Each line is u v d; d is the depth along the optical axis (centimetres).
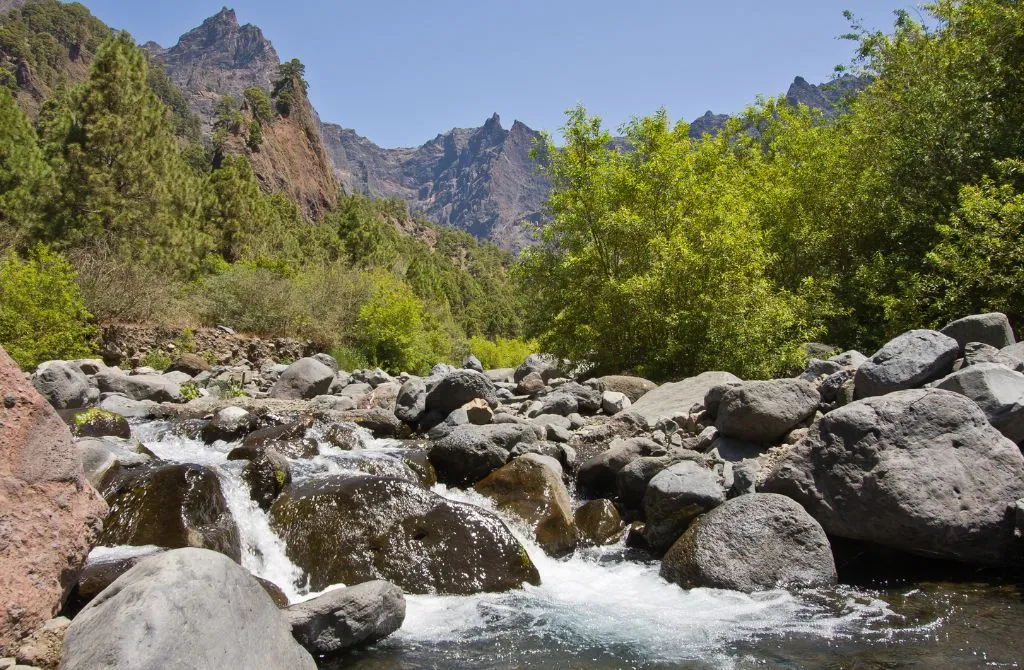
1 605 309
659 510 574
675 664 378
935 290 1052
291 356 1973
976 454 493
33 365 1292
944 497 477
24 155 2145
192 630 282
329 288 2266
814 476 527
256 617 315
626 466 655
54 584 336
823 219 1361
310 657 335
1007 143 1106
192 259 2417
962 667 354
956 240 1084
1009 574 482
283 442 750
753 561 485
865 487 498
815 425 547
